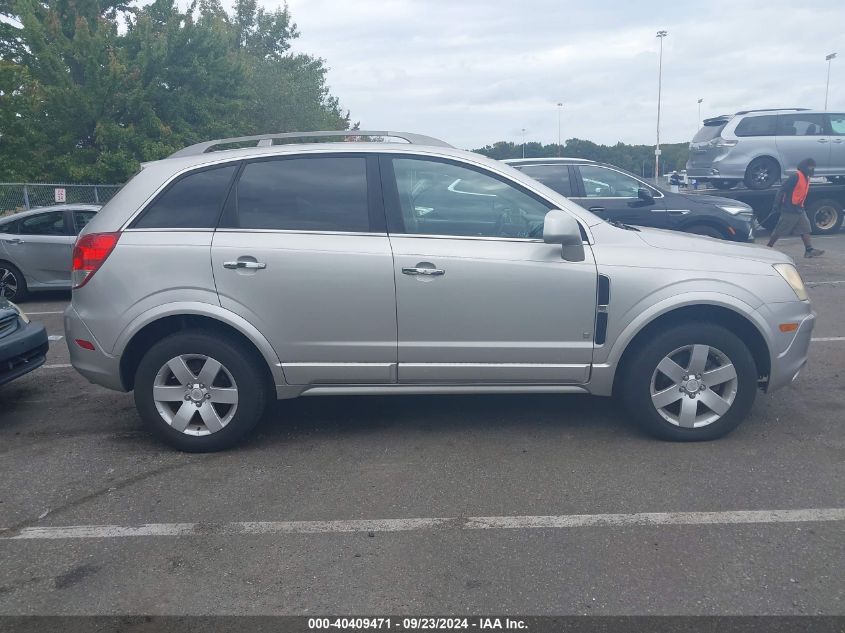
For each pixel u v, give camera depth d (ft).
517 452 15.80
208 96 86.28
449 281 15.40
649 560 11.44
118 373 15.92
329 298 15.46
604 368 15.76
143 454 16.24
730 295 15.57
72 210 38.52
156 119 77.46
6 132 73.82
